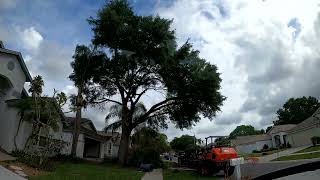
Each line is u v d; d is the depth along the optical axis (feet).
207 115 107.65
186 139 249.75
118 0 99.04
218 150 73.00
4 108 71.36
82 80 99.30
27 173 48.03
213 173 73.05
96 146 139.33
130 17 97.09
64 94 65.00
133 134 114.21
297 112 272.31
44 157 60.23
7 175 42.63
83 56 98.94
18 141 67.92
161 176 69.56
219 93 103.24
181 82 99.71
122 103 104.42
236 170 19.61
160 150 118.73
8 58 73.15
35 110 64.13
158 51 95.55
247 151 208.44
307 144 151.23
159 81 103.91
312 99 273.95
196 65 99.81
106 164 95.40
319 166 12.01
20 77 76.18
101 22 95.66
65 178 48.98
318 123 144.87
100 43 99.50
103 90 106.83
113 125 106.42
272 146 203.21
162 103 106.22
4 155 58.80
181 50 99.50
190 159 99.30
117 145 169.48
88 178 52.21
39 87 63.77
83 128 125.29
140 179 60.23
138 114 105.50
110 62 97.45
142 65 99.76
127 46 96.37
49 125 63.26
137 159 106.52
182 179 64.85
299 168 12.44
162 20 96.63
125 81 100.83
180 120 110.11
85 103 100.89
